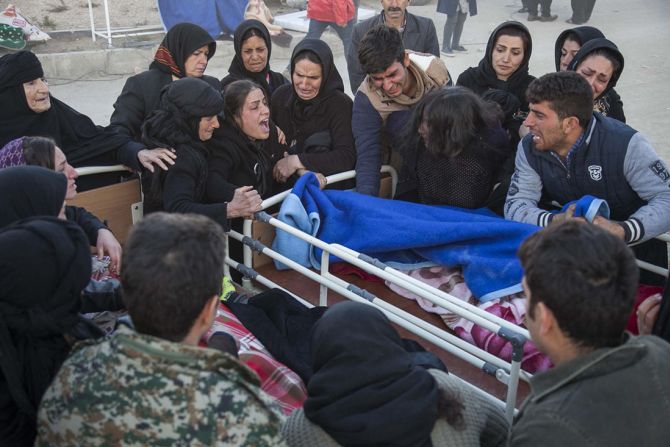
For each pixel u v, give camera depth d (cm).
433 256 290
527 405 154
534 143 293
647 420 144
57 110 362
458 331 271
